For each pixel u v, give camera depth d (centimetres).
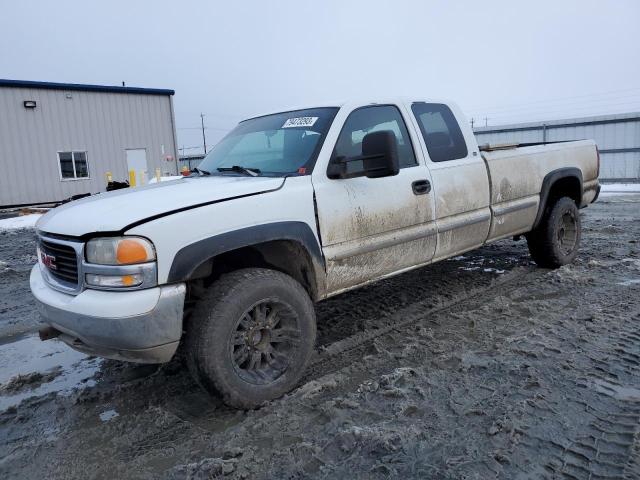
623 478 217
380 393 303
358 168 370
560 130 1986
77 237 282
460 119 468
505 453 237
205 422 293
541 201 529
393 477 226
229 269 338
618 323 395
